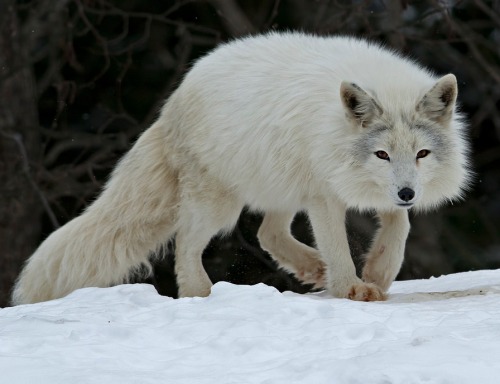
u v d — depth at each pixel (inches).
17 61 784.9
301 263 491.5
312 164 425.4
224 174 454.3
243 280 813.9
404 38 804.0
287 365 269.6
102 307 362.3
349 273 427.2
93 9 802.8
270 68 446.6
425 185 424.8
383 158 406.9
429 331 295.4
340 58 438.9
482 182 988.6
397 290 470.9
